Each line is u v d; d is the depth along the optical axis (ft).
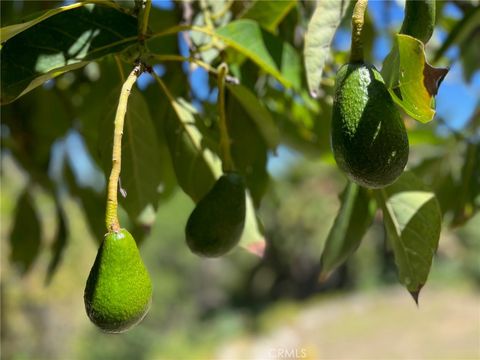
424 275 1.85
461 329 17.40
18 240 3.43
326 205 19.40
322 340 17.88
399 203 1.88
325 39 1.82
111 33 1.75
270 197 3.79
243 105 2.35
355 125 1.33
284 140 3.17
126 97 1.47
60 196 3.33
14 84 1.59
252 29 2.11
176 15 2.49
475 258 22.97
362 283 23.91
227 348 20.85
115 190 1.41
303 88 2.18
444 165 3.11
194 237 1.79
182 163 2.15
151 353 22.13
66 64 1.66
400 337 17.19
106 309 1.37
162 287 27.61
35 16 1.68
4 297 8.25
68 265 9.57
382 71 1.47
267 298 26.50
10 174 6.43
